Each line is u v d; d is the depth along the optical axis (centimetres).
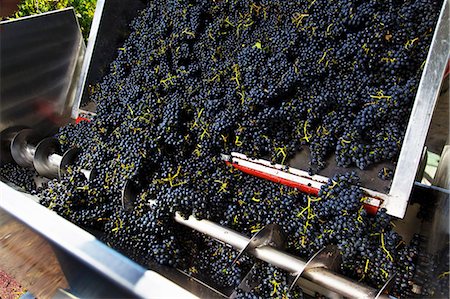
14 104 202
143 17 209
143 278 99
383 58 138
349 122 139
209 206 138
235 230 135
